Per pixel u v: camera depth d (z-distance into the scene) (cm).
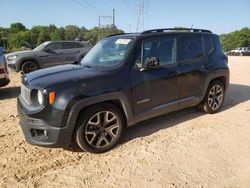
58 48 1359
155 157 407
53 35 10106
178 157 406
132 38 476
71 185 346
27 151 437
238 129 509
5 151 438
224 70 597
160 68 485
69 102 380
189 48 543
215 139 465
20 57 1270
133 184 345
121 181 351
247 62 2150
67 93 383
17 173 374
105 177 361
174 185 340
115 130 436
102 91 407
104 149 425
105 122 422
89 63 493
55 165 393
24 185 348
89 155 420
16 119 595
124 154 419
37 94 393
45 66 1323
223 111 621
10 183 352
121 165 388
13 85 1046
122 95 429
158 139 469
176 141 460
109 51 489
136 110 454
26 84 417
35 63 1303
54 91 381
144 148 437
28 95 407
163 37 503
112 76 429
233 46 10625
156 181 349
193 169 374
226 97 764
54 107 379
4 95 861
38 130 400
